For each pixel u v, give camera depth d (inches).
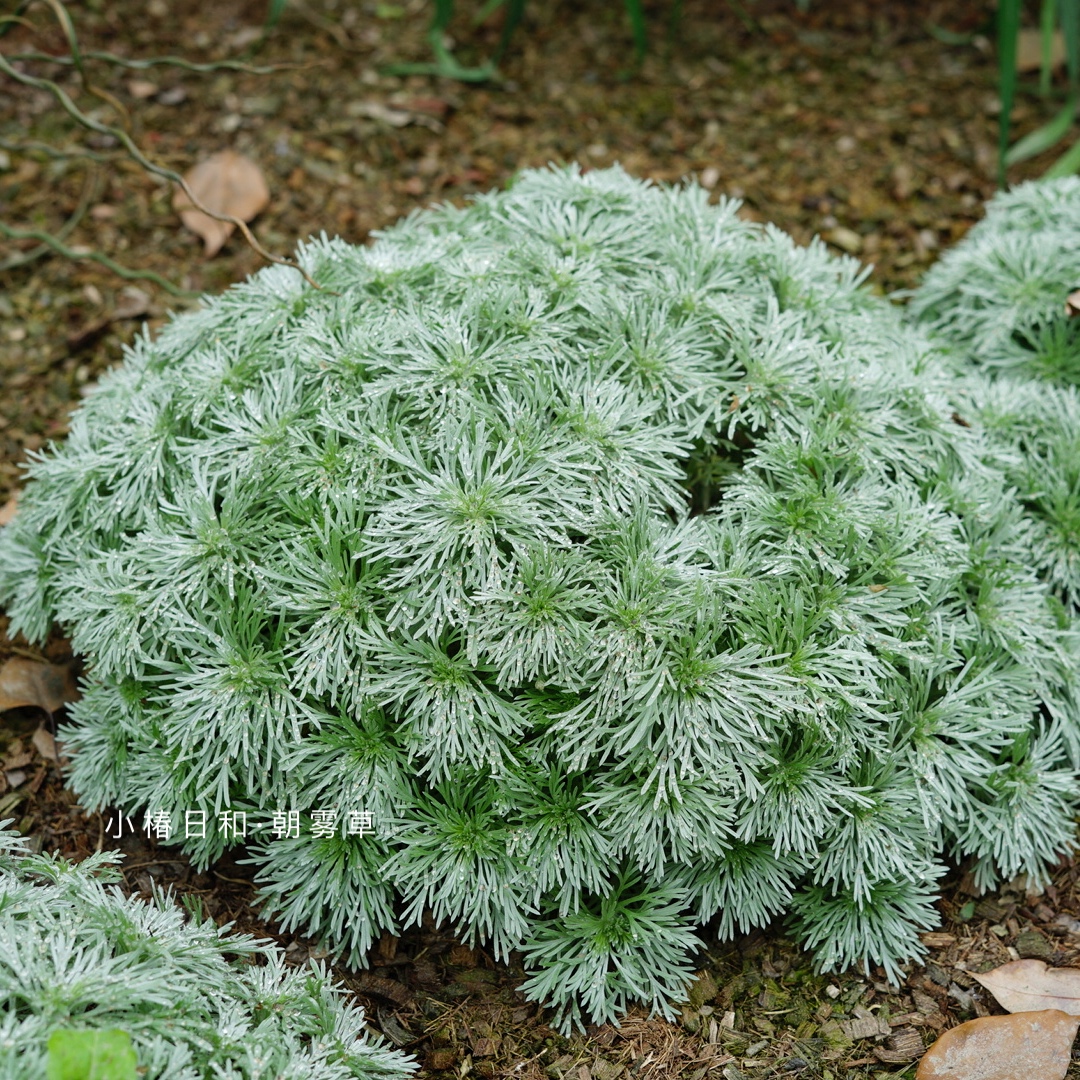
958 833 35.1
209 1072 30.9
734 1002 34.5
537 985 33.8
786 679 33.0
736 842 34.1
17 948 31.2
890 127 50.3
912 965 35.0
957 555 34.9
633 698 32.7
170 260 46.0
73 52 39.1
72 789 36.7
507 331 34.8
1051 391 38.9
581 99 51.4
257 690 33.4
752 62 53.4
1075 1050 33.7
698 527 34.4
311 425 34.3
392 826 33.6
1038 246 40.7
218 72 51.0
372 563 33.4
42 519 36.3
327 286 36.4
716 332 35.8
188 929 32.9
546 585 32.8
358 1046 32.3
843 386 35.4
